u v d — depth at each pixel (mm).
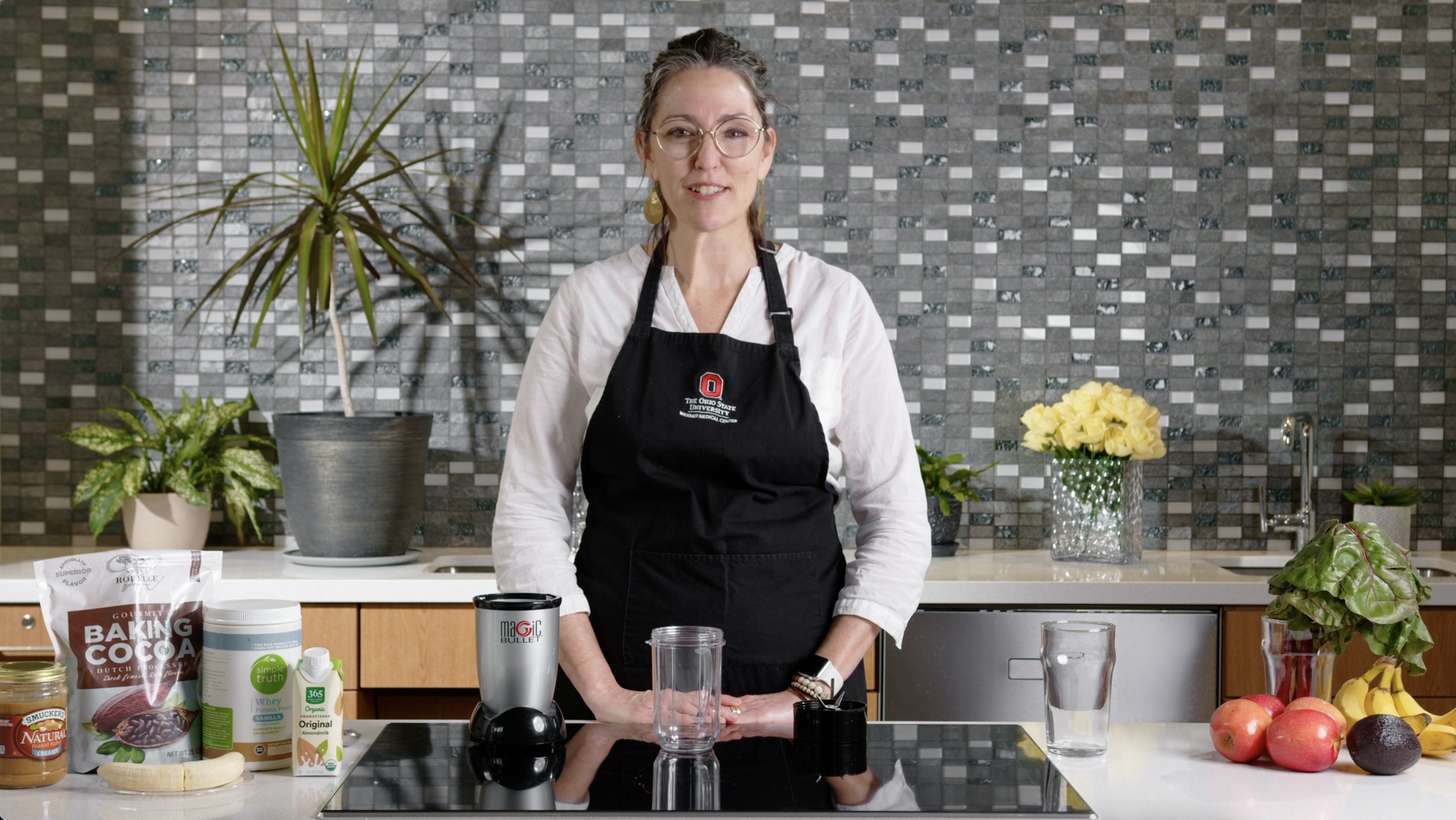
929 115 3301
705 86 1619
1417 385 3309
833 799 1070
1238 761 1238
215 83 3271
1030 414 3080
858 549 1768
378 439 2865
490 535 3305
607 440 1705
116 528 3305
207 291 3275
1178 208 3309
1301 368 3314
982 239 3312
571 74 3289
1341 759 1260
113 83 3262
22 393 3275
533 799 1063
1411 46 3291
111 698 1177
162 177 3270
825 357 1731
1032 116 3301
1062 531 3037
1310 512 3207
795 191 3303
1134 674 2680
